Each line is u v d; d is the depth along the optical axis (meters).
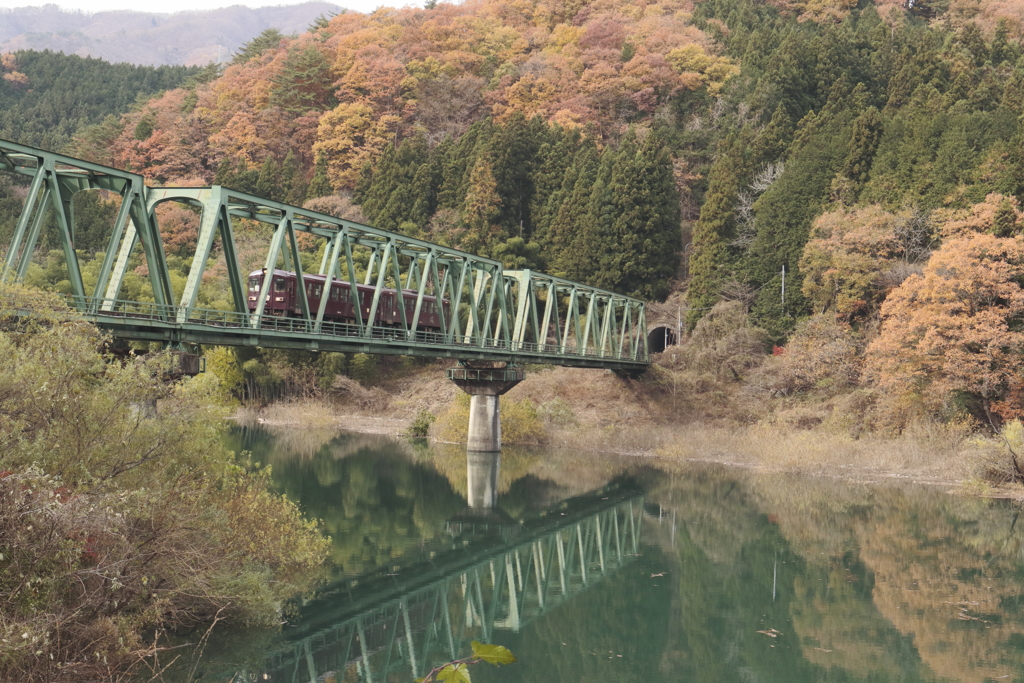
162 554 15.96
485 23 126.75
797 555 28.05
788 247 68.50
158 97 129.25
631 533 32.34
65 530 12.34
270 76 112.12
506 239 86.12
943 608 21.84
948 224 54.69
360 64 109.12
